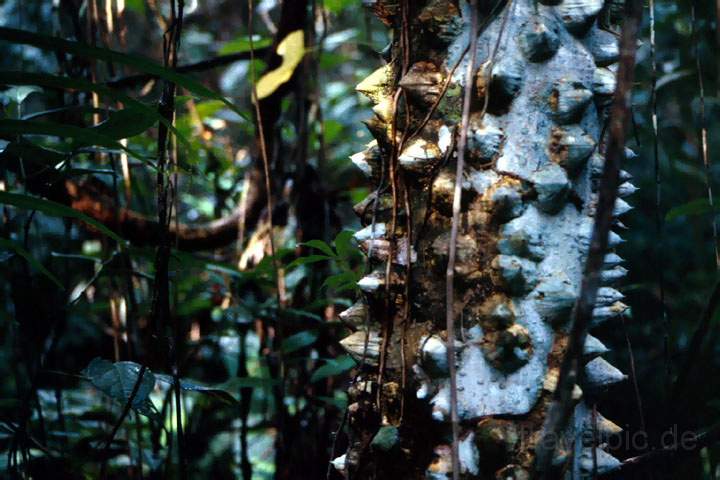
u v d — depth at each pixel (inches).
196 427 103.9
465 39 64.5
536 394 63.4
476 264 63.4
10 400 85.4
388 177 67.1
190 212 130.3
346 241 80.0
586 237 64.3
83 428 93.5
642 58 113.6
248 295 99.7
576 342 59.2
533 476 63.0
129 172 89.8
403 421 64.9
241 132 130.7
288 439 93.8
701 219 120.5
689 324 112.2
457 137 63.9
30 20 122.7
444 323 64.0
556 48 63.9
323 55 103.7
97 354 144.4
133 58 63.2
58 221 117.1
